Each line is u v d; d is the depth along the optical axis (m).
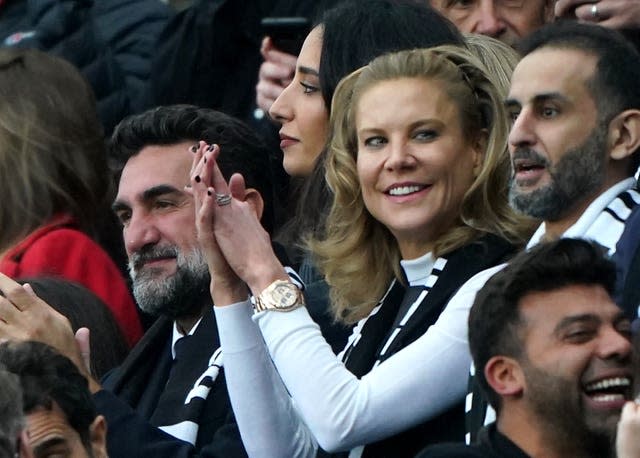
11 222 22.11
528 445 14.88
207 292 19.80
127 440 17.92
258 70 25.02
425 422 17.30
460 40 19.70
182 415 18.83
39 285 20.33
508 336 14.97
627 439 13.84
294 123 20.97
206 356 19.31
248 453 17.78
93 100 22.89
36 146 22.30
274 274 17.55
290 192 22.27
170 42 25.34
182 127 20.17
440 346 17.12
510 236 17.98
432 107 18.06
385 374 17.11
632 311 15.98
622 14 19.81
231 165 20.14
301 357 17.20
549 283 14.97
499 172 18.11
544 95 16.97
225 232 17.75
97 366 20.19
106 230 22.84
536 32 17.36
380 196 18.12
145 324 22.58
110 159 20.61
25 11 26.94
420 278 18.08
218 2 25.08
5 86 22.61
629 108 17.02
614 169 17.06
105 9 26.66
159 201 19.98
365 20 19.98
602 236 16.72
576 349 14.80
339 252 18.56
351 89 18.81
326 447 17.09
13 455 14.13
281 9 25.00
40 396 15.90
